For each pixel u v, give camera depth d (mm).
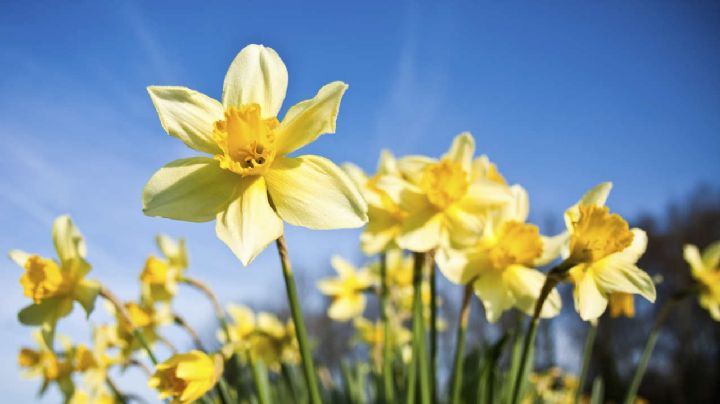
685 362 2352
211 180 295
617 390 1910
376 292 580
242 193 292
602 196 335
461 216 391
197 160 298
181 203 289
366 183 440
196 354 317
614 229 315
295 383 548
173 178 293
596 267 332
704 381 2277
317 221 285
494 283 385
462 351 385
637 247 344
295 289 300
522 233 382
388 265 600
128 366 458
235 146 292
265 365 540
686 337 2377
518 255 381
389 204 434
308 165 296
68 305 363
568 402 750
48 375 457
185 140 296
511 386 418
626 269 330
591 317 320
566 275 323
